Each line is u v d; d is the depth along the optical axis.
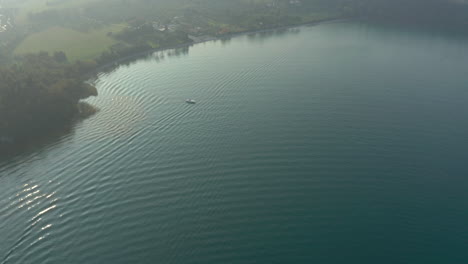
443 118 137.12
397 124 133.12
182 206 96.00
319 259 80.75
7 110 135.38
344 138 124.62
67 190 102.31
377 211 93.81
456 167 109.88
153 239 86.25
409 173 107.50
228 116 141.38
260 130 130.62
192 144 122.94
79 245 84.88
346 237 86.19
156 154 117.75
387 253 82.12
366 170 108.75
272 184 103.50
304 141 123.31
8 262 81.19
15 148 125.56
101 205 96.69
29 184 105.25
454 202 96.50
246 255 82.00
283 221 90.81
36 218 92.69
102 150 120.62
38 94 141.00
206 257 81.56
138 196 99.50
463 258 80.56
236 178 106.12
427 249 83.06
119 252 83.00
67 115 144.25
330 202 96.69
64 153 119.94
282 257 81.38
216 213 93.69
